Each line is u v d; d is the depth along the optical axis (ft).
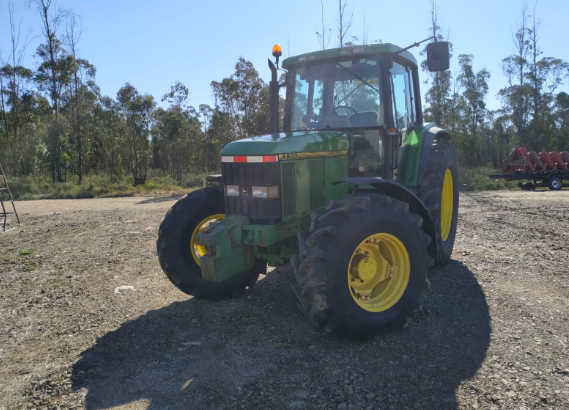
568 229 21.33
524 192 45.47
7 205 47.83
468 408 7.82
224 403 8.32
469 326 11.30
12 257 20.83
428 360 9.64
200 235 11.29
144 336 11.53
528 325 11.08
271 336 11.21
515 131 118.11
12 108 91.56
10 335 11.91
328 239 10.01
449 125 96.02
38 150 90.79
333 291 9.86
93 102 103.55
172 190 66.54
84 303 14.21
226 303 13.76
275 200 11.32
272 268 17.35
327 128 14.16
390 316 10.71
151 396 8.72
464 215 27.12
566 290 13.33
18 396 8.89
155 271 17.65
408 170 15.31
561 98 116.67
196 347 10.77
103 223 30.12
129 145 92.17
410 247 11.10
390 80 13.58
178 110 93.04
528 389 8.28
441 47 12.30
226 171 11.96
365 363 9.63
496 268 15.89
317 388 8.70
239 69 74.74
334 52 13.67
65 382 9.36
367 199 10.58
